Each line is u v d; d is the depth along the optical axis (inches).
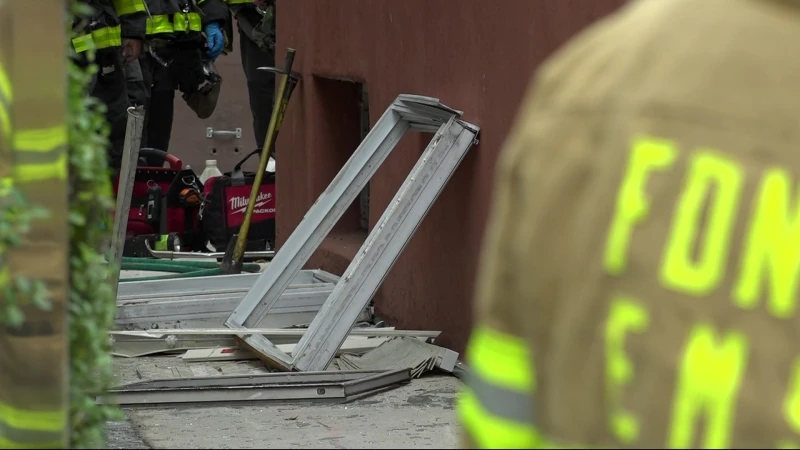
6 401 142.1
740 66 75.2
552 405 75.5
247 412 261.7
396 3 354.3
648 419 72.7
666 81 75.1
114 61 470.9
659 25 77.8
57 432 142.9
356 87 436.1
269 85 620.4
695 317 72.7
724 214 73.4
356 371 283.7
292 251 324.8
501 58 291.0
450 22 318.7
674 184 73.6
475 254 302.7
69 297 150.9
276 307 367.9
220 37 614.5
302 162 447.5
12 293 138.2
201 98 647.8
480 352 83.0
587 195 74.9
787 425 72.2
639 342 73.2
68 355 145.5
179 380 267.7
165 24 573.3
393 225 292.7
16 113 139.3
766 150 73.7
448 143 296.8
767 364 72.9
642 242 73.5
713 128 73.9
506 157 80.6
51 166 140.2
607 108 75.7
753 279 73.3
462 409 88.5
